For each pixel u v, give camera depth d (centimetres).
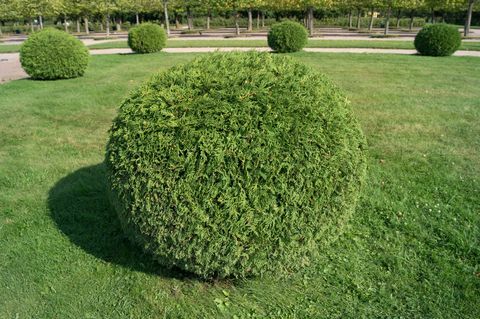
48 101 891
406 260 342
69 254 361
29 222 416
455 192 450
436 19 4088
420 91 912
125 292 314
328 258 346
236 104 266
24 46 1136
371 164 529
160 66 1342
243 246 270
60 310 299
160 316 292
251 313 292
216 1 2911
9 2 3603
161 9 3750
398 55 1527
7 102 895
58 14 3538
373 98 852
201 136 256
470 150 566
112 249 365
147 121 272
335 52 1628
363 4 3000
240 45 2033
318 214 275
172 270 332
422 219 400
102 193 470
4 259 358
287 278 320
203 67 303
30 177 522
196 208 259
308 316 288
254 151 254
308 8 3011
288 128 261
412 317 285
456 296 302
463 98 846
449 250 354
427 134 633
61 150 613
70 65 1156
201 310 295
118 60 1533
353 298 303
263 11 3922
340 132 275
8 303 308
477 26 3722
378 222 398
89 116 780
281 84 282
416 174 497
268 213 261
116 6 3344
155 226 275
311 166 260
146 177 267
